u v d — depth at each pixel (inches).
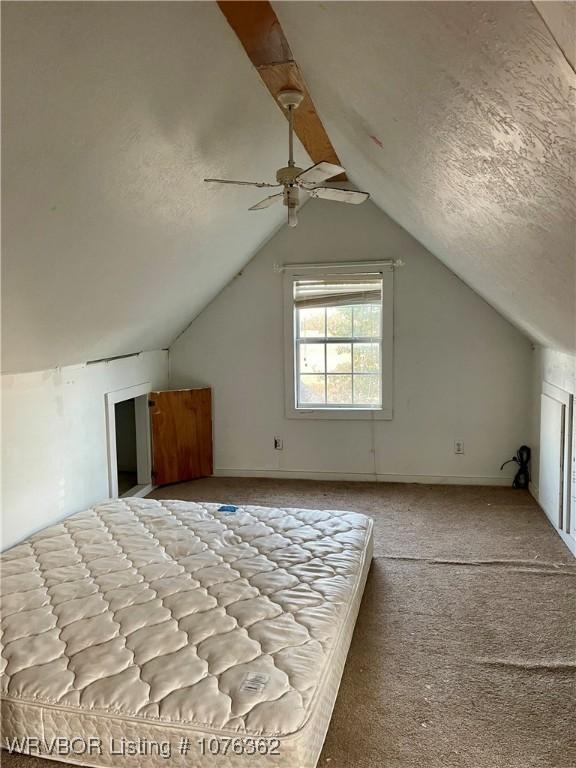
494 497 169.3
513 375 176.1
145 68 68.5
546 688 79.1
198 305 185.6
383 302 181.9
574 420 128.3
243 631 76.3
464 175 70.9
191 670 67.7
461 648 89.4
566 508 133.4
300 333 191.9
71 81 60.9
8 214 71.3
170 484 188.7
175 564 98.0
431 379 181.8
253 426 196.1
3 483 109.7
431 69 50.7
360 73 67.0
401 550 130.4
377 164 110.0
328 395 192.5
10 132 60.2
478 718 73.2
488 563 122.4
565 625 96.0
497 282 122.7
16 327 98.7
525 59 37.9
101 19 56.8
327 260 184.9
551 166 49.3
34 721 65.2
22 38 51.8
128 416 202.8
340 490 179.2
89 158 74.5
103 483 151.6
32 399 119.2
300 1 59.4
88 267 100.5
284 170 99.0
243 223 152.8
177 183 101.4
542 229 66.7
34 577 93.0
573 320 99.0
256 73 89.7
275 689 64.2
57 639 74.9
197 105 85.4
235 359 194.5
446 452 183.9
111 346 148.2
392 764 65.7
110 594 86.8
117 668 68.7
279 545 106.8
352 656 87.6
